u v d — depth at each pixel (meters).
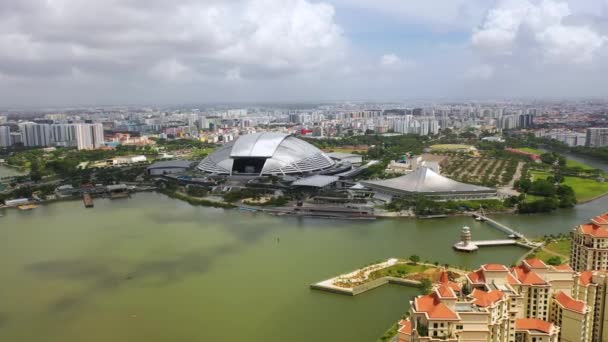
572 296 176.88
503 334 156.88
